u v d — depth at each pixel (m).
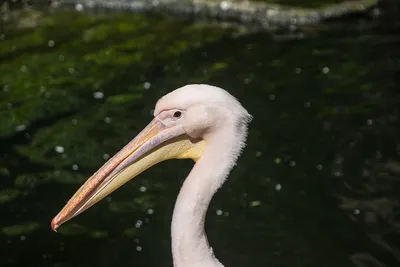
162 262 8.45
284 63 14.12
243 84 13.10
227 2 16.95
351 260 8.48
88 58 14.39
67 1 17.81
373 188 9.80
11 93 12.66
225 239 8.92
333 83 13.07
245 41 15.52
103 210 9.49
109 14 17.31
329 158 10.55
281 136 11.20
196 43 15.38
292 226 9.12
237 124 4.93
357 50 14.78
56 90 12.80
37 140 11.05
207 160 4.98
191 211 4.94
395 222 9.09
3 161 10.48
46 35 15.77
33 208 9.44
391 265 8.34
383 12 16.64
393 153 10.60
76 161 10.44
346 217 9.23
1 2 17.52
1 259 8.51
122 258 8.54
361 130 11.29
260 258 8.56
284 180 10.05
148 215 9.34
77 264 8.45
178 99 4.98
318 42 15.35
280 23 16.47
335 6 16.72
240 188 9.93
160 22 16.77
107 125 11.48
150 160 5.11
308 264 8.45
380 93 12.60
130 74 13.56
